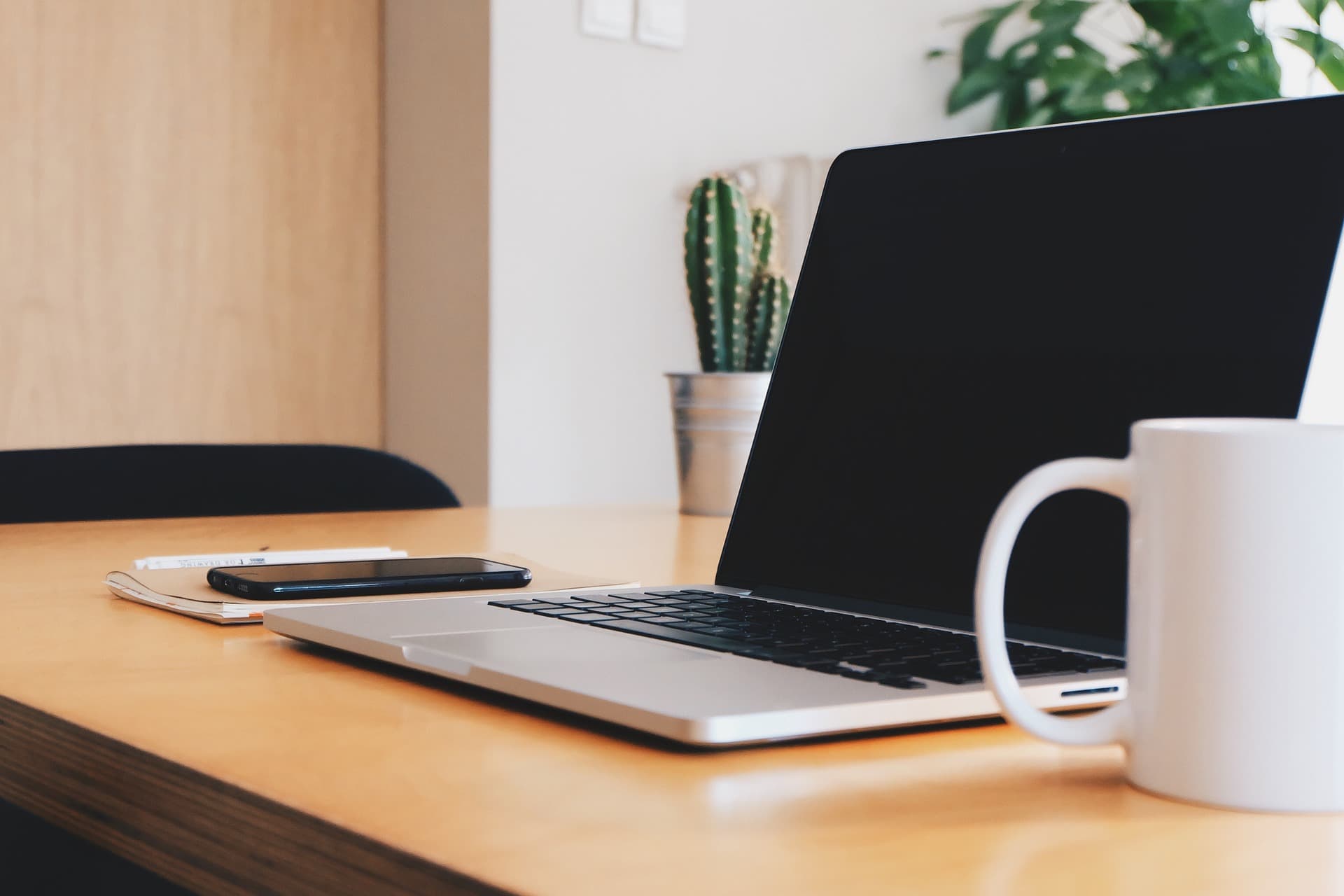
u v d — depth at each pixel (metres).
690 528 1.22
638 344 2.27
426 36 2.23
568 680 0.44
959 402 0.66
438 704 0.46
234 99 2.21
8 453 1.30
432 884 0.29
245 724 0.43
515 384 2.14
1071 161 0.65
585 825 0.32
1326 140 0.54
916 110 2.59
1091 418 0.60
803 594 0.69
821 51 2.46
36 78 2.05
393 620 0.57
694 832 0.31
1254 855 0.30
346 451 1.46
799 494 0.72
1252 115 0.58
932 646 0.51
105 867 0.67
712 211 1.36
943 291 0.69
